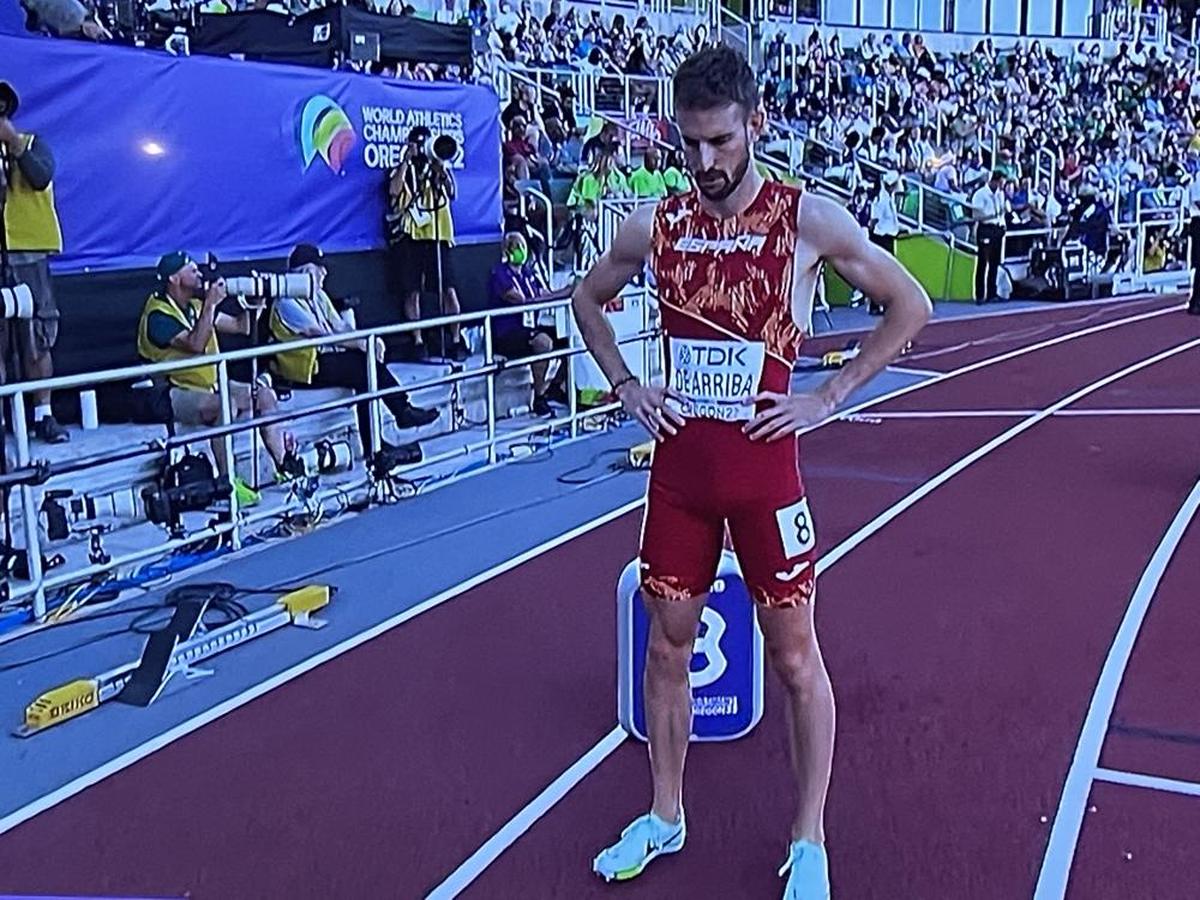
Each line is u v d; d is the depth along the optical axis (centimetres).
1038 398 1109
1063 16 3059
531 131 1337
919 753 421
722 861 358
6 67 716
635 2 2188
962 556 639
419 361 979
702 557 330
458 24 1116
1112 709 455
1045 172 2353
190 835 377
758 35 2441
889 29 2691
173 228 817
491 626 548
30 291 682
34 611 556
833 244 302
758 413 309
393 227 977
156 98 800
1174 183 2541
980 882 346
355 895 345
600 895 342
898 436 948
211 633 517
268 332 833
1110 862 355
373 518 722
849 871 351
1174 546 649
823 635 531
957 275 2014
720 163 295
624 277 330
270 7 1200
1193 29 3484
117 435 723
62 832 380
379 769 418
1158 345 1452
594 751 429
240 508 693
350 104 945
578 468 841
